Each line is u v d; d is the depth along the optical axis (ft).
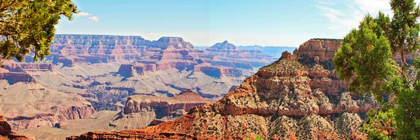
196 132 324.39
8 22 99.66
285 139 325.01
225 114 351.05
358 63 133.18
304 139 324.60
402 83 131.34
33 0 102.42
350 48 139.44
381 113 150.41
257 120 349.82
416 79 132.87
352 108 354.95
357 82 144.97
